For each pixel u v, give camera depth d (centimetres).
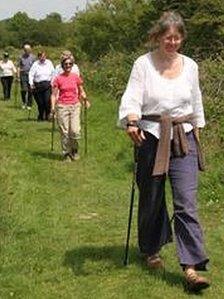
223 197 929
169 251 698
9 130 1655
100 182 1058
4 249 703
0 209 816
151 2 3170
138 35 3394
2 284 620
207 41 2445
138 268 650
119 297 590
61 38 7262
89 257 688
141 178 620
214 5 2434
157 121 605
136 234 771
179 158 599
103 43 4072
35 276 639
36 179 1066
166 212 639
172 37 592
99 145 1392
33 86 1855
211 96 1432
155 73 603
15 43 7788
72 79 1275
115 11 3978
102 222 824
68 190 994
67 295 595
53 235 763
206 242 750
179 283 617
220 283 625
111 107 2031
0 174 1013
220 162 1095
